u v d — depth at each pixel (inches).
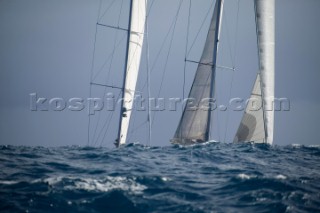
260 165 4387.3
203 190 3250.5
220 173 3865.7
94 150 5310.0
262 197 3078.2
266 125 5831.7
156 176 3555.6
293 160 4810.5
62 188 3102.9
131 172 3769.7
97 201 2903.5
